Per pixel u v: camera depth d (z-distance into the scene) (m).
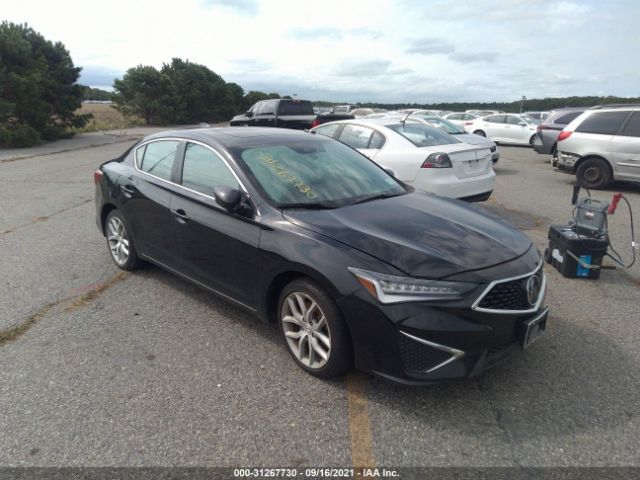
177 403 2.97
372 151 7.36
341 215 3.45
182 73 41.03
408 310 2.75
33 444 2.62
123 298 4.48
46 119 20.25
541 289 3.18
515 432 2.73
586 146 10.16
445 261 2.93
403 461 2.52
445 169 6.77
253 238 3.45
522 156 17.14
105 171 5.20
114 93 35.81
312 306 3.15
